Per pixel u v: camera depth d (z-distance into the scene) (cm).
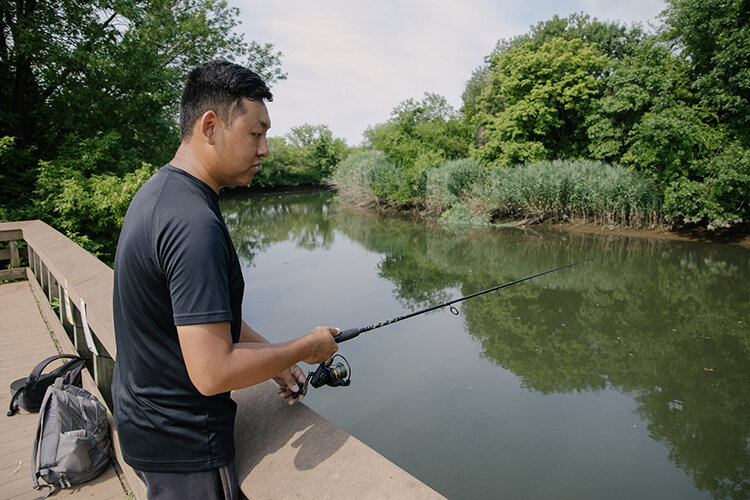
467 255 1357
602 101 1703
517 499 387
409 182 2128
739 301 922
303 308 877
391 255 1388
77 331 303
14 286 548
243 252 1483
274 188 4047
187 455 100
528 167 1758
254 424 123
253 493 103
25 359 346
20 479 214
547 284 1062
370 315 842
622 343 727
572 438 473
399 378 601
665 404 545
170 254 87
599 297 962
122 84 1101
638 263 1218
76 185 868
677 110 1395
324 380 139
